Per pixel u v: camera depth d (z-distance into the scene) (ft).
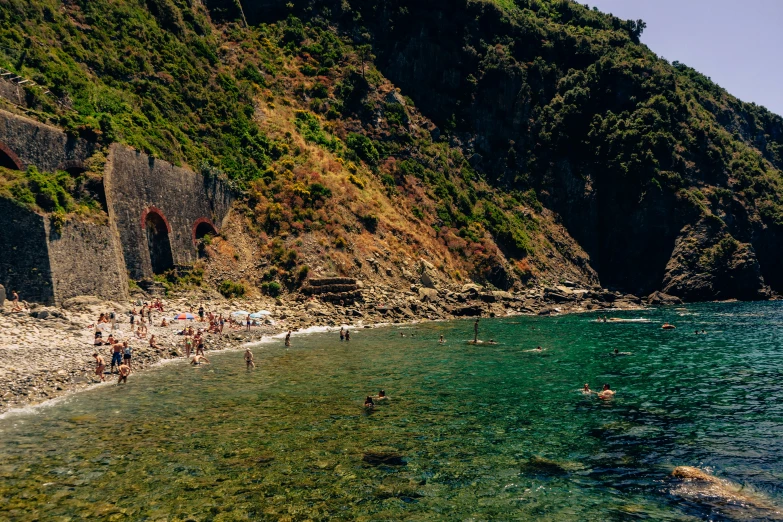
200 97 244.63
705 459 61.98
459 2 415.85
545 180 384.88
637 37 503.20
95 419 73.56
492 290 280.31
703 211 345.72
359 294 212.64
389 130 335.06
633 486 54.49
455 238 295.48
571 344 151.64
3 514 46.32
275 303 198.70
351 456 61.46
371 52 380.58
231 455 60.95
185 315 155.22
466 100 392.27
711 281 332.19
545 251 342.85
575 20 486.79
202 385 94.99
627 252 363.35
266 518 46.50
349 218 252.01
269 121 280.51
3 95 143.33
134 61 221.87
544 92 411.75
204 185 210.38
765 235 363.76
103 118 166.30
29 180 128.57
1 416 74.02
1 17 169.17
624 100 396.16
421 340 156.97
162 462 58.59
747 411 82.02
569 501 51.08
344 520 46.52
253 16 372.99
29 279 121.90
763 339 162.40
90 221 143.23
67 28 198.70
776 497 52.24
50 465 57.26
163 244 183.42
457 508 49.29
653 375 108.88
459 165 359.66
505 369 114.01
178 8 288.10
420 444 65.98
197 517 46.34
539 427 73.36
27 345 102.22
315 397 88.02
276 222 230.07
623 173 362.12
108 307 139.03
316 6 389.19
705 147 383.24
